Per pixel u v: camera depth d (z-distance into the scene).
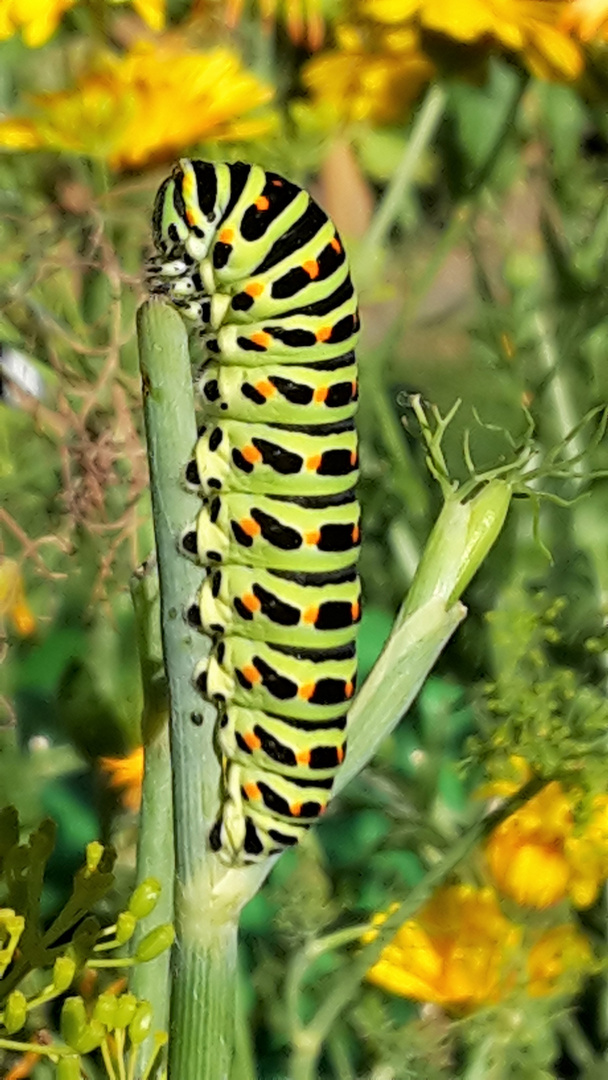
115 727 0.24
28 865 0.17
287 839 0.18
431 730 0.23
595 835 0.21
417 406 0.18
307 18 0.24
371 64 0.24
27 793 0.23
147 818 0.18
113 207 0.23
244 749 0.18
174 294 0.18
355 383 0.18
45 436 0.25
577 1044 0.23
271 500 0.18
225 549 0.18
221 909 0.17
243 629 0.18
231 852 0.17
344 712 0.18
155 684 0.18
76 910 0.17
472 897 0.21
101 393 0.24
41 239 0.24
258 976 0.22
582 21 0.23
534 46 0.23
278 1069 0.22
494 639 0.22
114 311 0.24
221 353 0.18
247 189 0.18
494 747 0.20
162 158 0.23
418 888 0.20
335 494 0.18
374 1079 0.21
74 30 0.24
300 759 0.18
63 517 0.24
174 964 0.17
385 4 0.23
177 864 0.17
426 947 0.21
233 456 0.18
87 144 0.23
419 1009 0.23
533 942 0.21
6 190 0.24
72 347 0.24
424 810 0.23
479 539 0.18
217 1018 0.17
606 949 0.23
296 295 0.18
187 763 0.17
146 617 0.18
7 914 0.17
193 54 0.23
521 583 0.24
